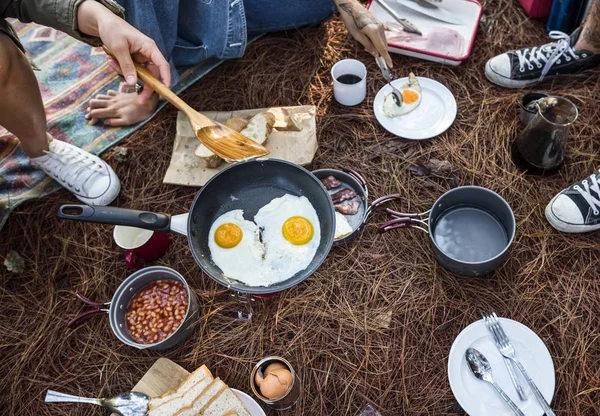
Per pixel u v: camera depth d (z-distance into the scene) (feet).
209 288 3.70
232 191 3.42
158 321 3.51
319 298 3.59
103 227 3.99
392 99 4.27
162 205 4.04
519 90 4.34
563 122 3.79
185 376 3.32
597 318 3.37
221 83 4.58
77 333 3.62
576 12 4.41
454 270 3.48
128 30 3.43
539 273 3.55
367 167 4.07
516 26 4.68
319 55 4.65
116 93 4.43
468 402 3.11
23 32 5.01
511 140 4.09
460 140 4.13
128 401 3.18
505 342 3.21
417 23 4.69
